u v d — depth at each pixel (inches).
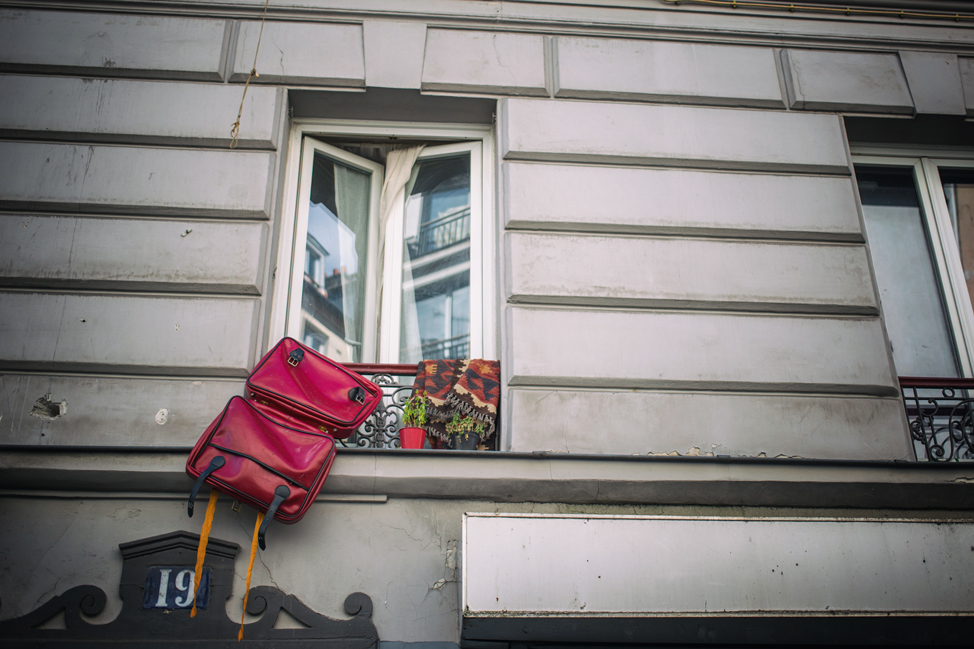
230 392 188.5
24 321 190.4
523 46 234.5
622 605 161.8
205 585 168.1
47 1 223.0
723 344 204.4
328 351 219.5
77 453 170.6
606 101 230.5
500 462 177.6
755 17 246.5
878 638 178.9
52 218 201.6
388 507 180.2
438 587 173.8
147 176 207.6
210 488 172.7
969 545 174.9
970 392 225.0
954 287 239.9
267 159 213.5
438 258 233.1
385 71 226.5
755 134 230.5
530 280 205.5
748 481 180.2
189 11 227.0
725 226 217.5
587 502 182.1
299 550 173.9
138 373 189.0
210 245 202.5
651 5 242.5
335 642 166.7
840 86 239.9
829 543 171.8
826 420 199.0
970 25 254.2
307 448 168.9
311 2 231.8
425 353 222.7
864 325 211.2
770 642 179.6
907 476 183.2
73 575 167.3
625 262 210.4
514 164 219.0
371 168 245.6
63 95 214.1
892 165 254.7
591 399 195.2
